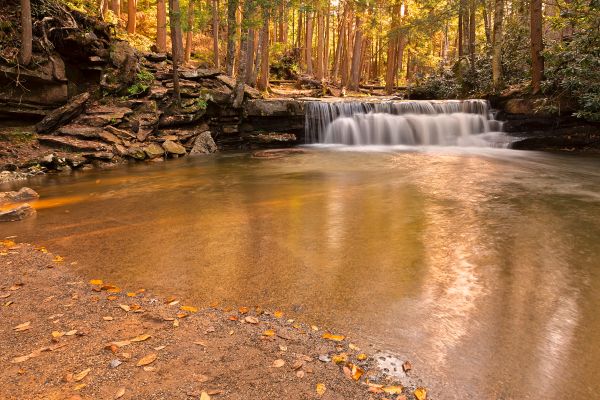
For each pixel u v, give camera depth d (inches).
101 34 617.3
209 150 629.9
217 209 302.7
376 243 223.6
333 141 729.6
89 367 113.5
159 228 255.8
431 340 130.8
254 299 159.3
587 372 115.2
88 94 573.9
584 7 615.8
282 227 254.7
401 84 1649.9
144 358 118.0
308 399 102.1
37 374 110.3
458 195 342.0
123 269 189.5
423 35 977.5
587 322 141.5
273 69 1416.1
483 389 108.1
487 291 165.3
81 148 512.7
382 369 115.8
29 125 526.3
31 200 339.3
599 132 627.5
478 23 1364.4
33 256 206.4
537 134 668.1
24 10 476.1
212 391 104.0
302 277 179.6
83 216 286.8
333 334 134.0
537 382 111.0
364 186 381.4
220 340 128.7
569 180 407.8
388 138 717.3
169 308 150.9
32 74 502.9
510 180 408.5
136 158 541.6
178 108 634.2
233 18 694.5
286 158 570.6
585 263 194.1
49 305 152.5
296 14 1815.9
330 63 2159.2
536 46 669.3
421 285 171.2
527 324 140.2
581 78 606.5
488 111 737.0
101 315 144.6
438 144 711.7
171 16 618.5
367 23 1151.0
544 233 239.8
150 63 696.4
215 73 713.6
